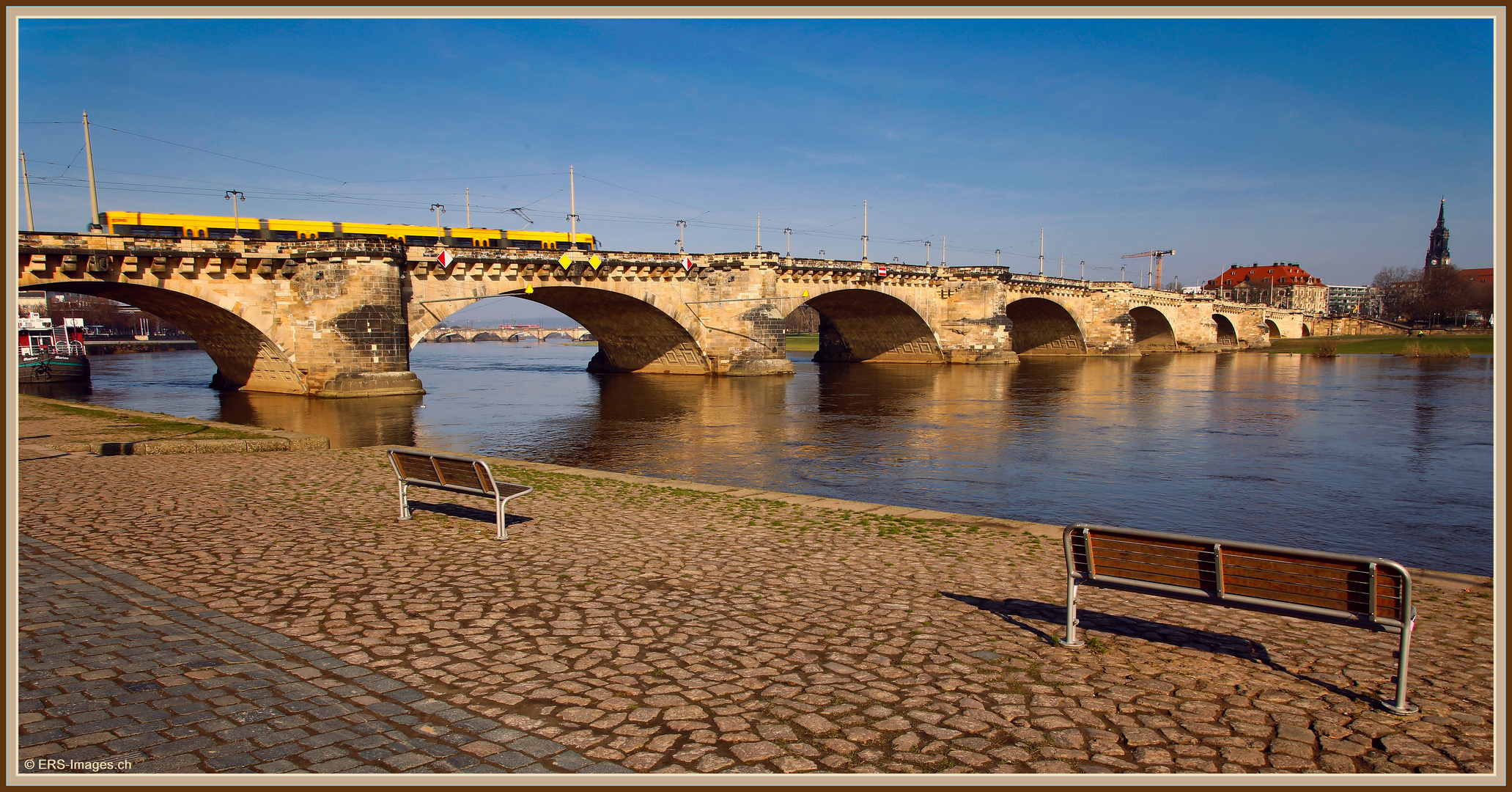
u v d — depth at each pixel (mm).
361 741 6012
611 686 7082
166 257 46812
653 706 6703
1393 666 7805
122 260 45062
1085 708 6754
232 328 53406
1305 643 8414
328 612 8930
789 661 7711
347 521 13695
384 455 21703
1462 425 41406
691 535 13070
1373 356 122500
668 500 16156
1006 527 14016
